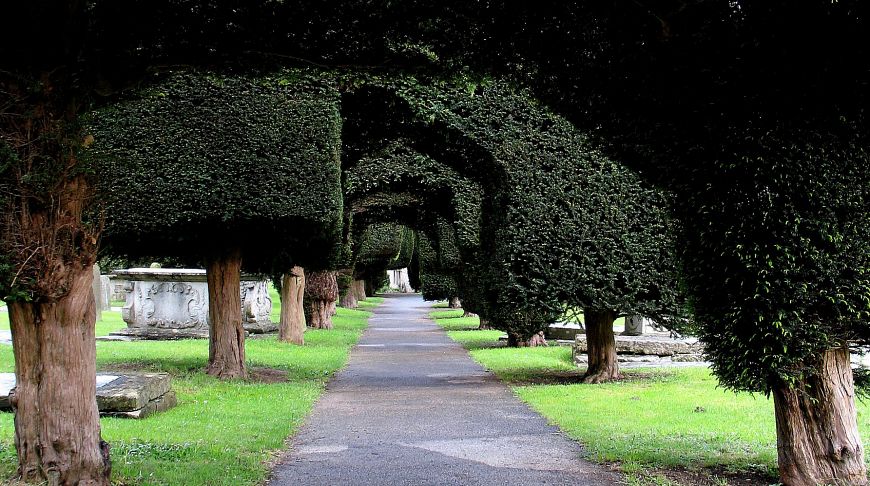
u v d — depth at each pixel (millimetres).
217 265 11344
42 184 4273
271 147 10070
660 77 4660
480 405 8883
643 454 5898
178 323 17438
